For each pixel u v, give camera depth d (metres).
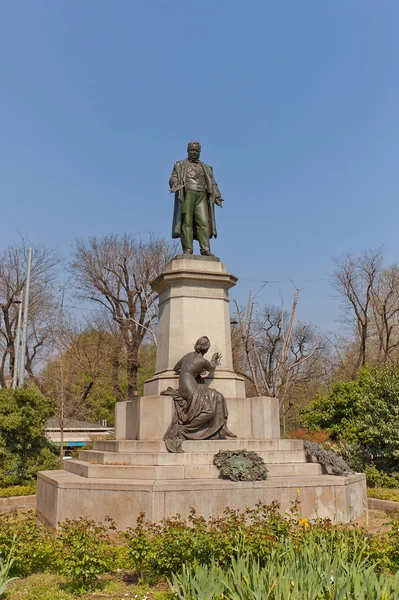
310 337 40.19
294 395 43.38
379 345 36.38
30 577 6.59
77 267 33.66
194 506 8.70
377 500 11.94
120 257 34.00
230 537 6.39
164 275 12.45
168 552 6.31
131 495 8.69
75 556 6.10
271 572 5.07
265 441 10.70
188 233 13.12
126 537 6.62
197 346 11.49
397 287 36.66
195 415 10.64
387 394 16.72
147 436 10.94
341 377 41.44
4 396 17.05
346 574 5.29
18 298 30.75
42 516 10.48
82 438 33.38
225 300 12.66
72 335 34.94
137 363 33.84
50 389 35.22
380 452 16.14
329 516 9.31
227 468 9.37
